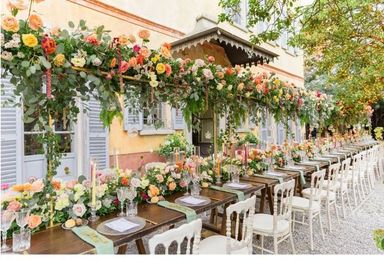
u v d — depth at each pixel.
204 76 3.41
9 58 1.86
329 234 3.97
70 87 2.23
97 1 5.25
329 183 4.14
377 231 1.85
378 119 13.94
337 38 4.66
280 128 11.05
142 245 2.54
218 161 3.78
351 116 9.70
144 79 2.79
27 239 1.77
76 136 4.82
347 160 5.05
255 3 3.13
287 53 11.97
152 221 2.24
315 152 6.78
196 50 6.03
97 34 2.35
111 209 2.48
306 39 5.05
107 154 5.30
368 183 6.56
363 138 11.47
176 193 3.17
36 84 2.02
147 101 2.92
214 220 3.80
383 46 4.58
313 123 7.02
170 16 6.77
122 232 2.02
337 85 7.71
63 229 2.08
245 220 2.41
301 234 3.97
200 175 3.44
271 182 3.78
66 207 2.25
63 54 2.11
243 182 3.76
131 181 2.54
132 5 5.91
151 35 6.32
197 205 2.68
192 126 3.96
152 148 6.13
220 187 3.41
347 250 3.45
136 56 2.58
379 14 4.16
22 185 2.02
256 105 4.68
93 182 2.27
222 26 8.20
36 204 2.11
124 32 5.76
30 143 4.22
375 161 7.45
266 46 10.34
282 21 3.22
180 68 3.12
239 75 4.24
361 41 4.52
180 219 2.38
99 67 2.36
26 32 1.94
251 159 4.58
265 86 4.54
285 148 5.47
